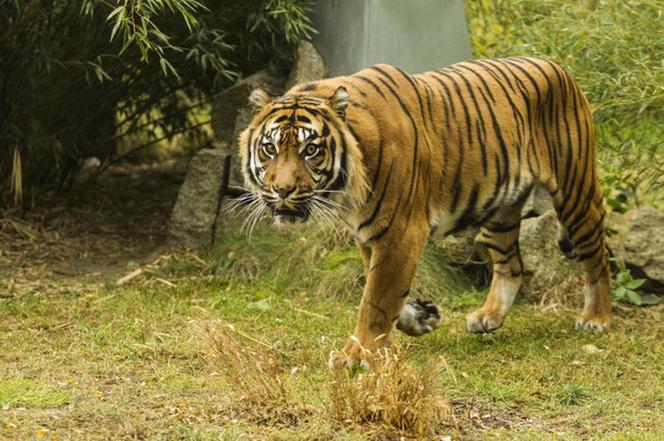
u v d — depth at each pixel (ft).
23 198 45.98
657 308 37.93
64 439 23.18
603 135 41.34
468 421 25.73
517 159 31.99
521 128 32.07
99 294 36.47
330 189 27.66
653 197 45.88
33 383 27.04
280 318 34.65
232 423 24.75
